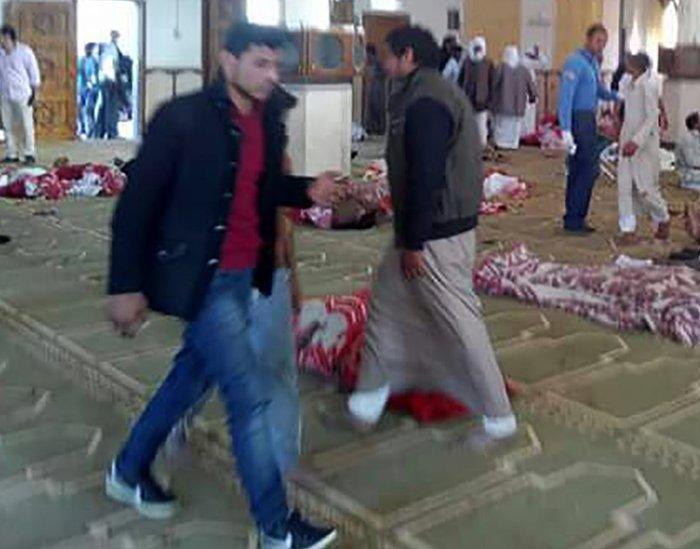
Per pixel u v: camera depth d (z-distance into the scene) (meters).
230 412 2.79
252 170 2.69
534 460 3.63
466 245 3.58
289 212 3.05
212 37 15.66
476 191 3.55
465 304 3.62
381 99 17.36
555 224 8.38
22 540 3.04
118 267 2.65
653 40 18.95
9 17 15.73
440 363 3.79
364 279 6.28
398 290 3.75
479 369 3.65
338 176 3.41
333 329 4.36
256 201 2.73
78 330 5.13
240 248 2.73
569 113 7.76
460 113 3.46
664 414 4.07
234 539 3.05
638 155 7.51
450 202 3.50
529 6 18.23
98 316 5.38
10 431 3.85
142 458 3.17
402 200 3.52
